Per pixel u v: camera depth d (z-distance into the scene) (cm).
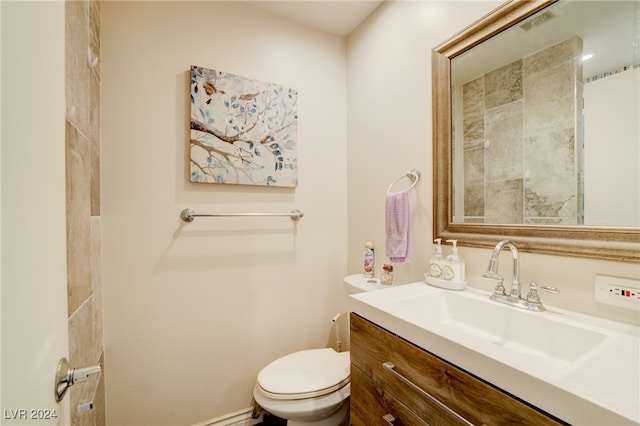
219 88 143
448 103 118
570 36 85
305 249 170
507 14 98
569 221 85
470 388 61
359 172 173
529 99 94
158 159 132
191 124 136
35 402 38
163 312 133
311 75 172
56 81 49
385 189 152
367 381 93
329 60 178
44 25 44
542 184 91
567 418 47
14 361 33
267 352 158
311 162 172
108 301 123
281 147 159
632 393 47
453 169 118
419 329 74
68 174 78
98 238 116
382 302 95
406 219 125
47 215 44
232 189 149
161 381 133
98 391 112
